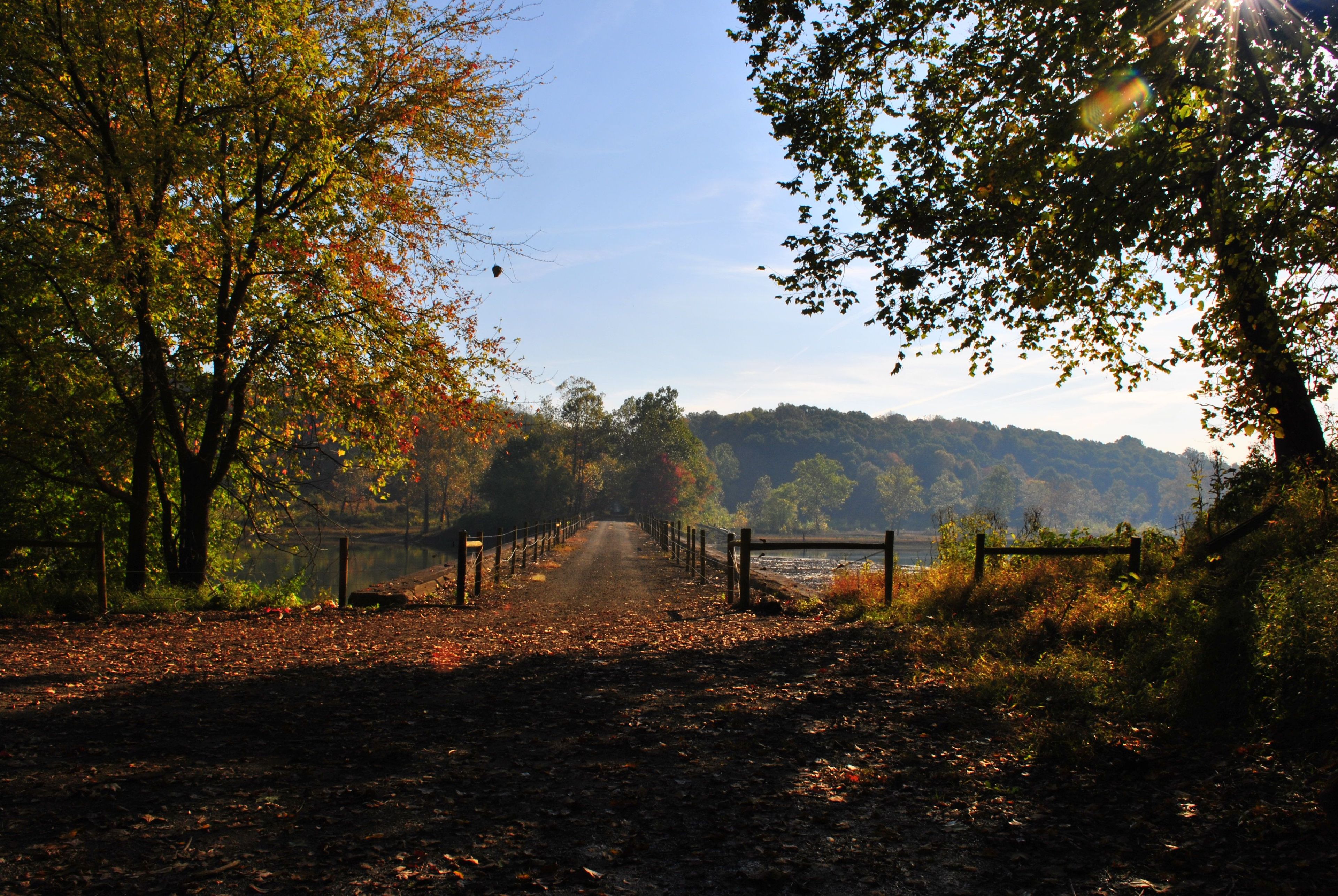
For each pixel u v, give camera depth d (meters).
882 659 8.59
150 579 15.48
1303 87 8.73
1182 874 3.39
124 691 7.00
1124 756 4.89
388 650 9.55
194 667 8.25
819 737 5.66
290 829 3.93
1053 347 11.71
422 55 14.99
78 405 13.59
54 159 12.55
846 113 10.58
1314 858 3.42
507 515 80.88
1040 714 5.99
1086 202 8.05
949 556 14.67
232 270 14.76
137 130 12.06
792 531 120.44
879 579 14.31
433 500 85.56
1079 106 7.90
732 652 9.30
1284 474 11.03
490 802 4.35
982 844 3.78
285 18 13.16
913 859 3.62
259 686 7.38
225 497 18.88
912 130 9.98
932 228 9.32
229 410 17.22
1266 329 9.48
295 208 15.08
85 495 16.27
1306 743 4.72
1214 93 8.59
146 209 13.10
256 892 3.26
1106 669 6.94
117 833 3.84
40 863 3.49
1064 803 4.27
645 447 111.25
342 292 14.95
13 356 13.44
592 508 113.12
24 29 11.94
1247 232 8.87
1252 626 6.09
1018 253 8.77
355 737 5.61
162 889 3.27
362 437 16.52
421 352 15.56
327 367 15.20
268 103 13.59
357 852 3.66
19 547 14.88
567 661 8.80
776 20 10.02
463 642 10.20
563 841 3.84
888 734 5.72
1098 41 8.04
